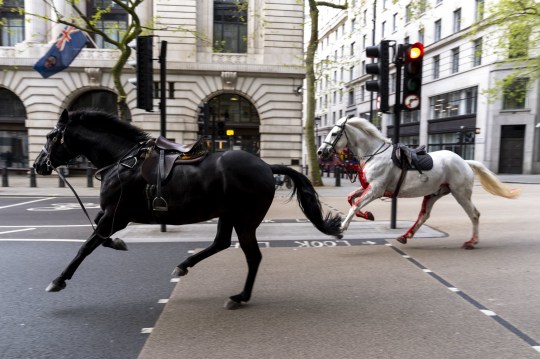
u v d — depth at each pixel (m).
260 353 3.17
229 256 6.29
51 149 4.56
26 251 6.68
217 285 4.90
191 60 22.80
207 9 23.11
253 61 23.41
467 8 29.56
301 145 23.97
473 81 29.28
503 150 28.75
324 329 3.63
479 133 27.94
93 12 23.25
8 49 22.91
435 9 33.47
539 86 27.22
